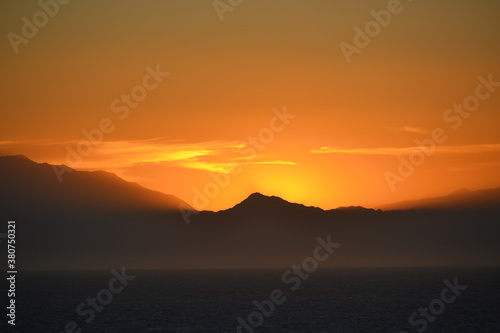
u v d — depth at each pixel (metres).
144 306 146.50
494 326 111.75
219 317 123.38
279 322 116.19
